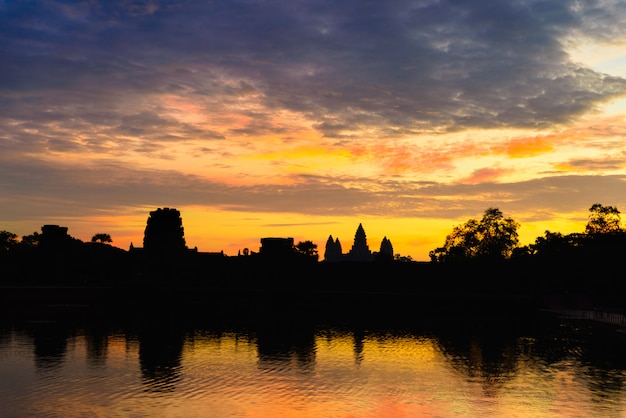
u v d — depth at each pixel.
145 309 129.62
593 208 144.25
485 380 48.66
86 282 163.50
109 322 99.12
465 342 72.75
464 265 149.50
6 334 80.62
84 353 63.25
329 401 41.38
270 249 169.88
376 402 41.12
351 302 143.50
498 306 126.31
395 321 101.69
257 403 40.66
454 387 45.91
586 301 120.75
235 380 48.47
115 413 37.97
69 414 37.78
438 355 62.00
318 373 51.81
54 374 51.03
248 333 83.12
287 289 161.75
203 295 152.88
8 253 170.12
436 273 151.38
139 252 178.25
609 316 94.81
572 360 58.47
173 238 177.38
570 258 128.88
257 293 149.50
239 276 166.88
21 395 42.88
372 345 70.12
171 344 70.69
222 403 40.59
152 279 168.50
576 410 38.72
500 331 84.69
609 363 56.81
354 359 59.47
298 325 94.56
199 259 173.12
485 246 164.38
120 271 170.38
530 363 56.91
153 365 55.59
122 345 69.75
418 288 151.12
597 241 130.75
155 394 43.28
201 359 59.34
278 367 54.69
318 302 144.75
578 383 47.22
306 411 38.69
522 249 164.50
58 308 126.62
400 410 39.03
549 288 136.38
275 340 74.81
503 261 145.75
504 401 41.34
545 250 144.50
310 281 162.00
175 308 133.38
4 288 133.38
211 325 94.75
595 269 122.56
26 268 162.75
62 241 170.12
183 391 44.31
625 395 43.12
